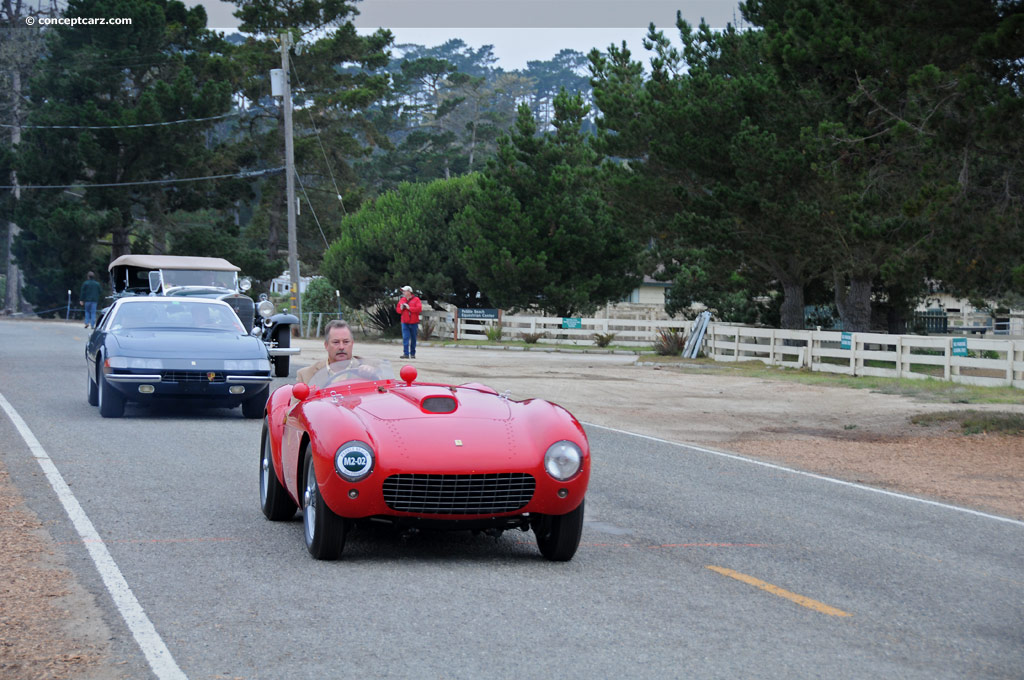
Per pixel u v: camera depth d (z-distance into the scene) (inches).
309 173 4271.7
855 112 1089.4
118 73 3496.6
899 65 949.2
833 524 535.8
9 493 527.5
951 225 943.7
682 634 328.2
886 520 554.9
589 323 2417.6
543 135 2568.9
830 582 409.7
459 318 2586.1
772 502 595.2
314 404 424.2
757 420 1032.2
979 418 983.0
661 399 1197.7
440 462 389.4
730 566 429.7
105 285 3631.9
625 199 1806.1
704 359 1868.8
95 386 928.3
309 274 4724.4
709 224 1574.8
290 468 443.2
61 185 3435.0
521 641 314.7
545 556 430.0
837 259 1567.4
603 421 989.2
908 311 2113.7
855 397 1229.1
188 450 691.4
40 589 357.7
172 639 308.8
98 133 3309.5
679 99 1625.2
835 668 300.2
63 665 284.0
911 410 1098.1
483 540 464.8
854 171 1111.6
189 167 3486.7
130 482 570.6
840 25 1058.1
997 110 867.4
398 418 414.9
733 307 2487.7
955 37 919.7
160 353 821.9
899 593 396.5
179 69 3666.3
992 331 2790.4
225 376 825.5
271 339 1252.5
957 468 759.7
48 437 725.9
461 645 308.8
